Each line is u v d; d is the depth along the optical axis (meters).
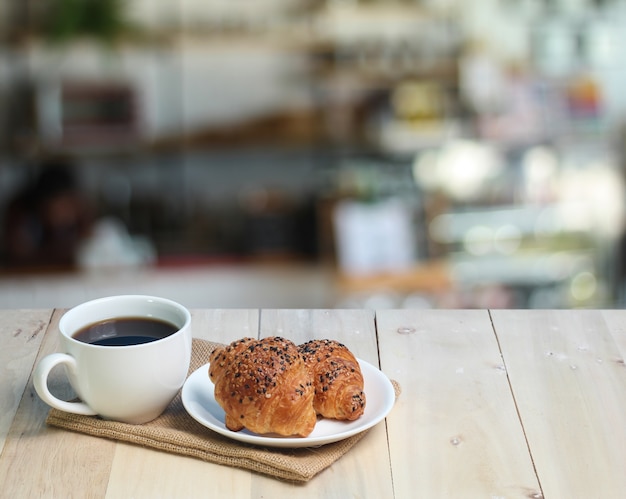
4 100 3.32
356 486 0.68
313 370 0.75
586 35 3.33
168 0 3.32
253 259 3.45
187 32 3.34
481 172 3.37
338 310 1.01
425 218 3.35
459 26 3.33
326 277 3.39
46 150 3.36
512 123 3.35
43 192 3.39
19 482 0.69
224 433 0.71
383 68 3.37
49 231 3.36
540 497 0.67
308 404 0.70
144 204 3.46
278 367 0.71
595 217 3.33
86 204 3.42
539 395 0.82
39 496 0.67
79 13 3.28
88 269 3.35
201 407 0.76
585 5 3.32
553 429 0.76
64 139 3.36
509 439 0.75
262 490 0.68
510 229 3.33
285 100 3.44
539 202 3.33
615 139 3.35
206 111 3.44
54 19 3.27
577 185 3.34
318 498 0.67
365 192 3.40
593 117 3.35
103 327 0.79
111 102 3.38
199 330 0.96
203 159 3.47
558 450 0.73
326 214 3.39
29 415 0.78
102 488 0.68
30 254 3.34
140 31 3.33
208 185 3.49
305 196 3.49
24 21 3.28
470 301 3.31
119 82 3.38
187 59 3.39
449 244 3.34
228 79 3.42
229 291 3.40
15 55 3.29
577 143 3.36
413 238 3.36
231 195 3.50
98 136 3.38
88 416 0.76
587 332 0.95
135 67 3.38
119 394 0.73
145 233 3.46
